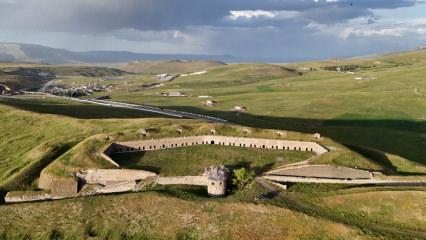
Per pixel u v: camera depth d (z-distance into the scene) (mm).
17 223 74375
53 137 129875
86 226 71562
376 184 77875
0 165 113062
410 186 73938
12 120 151125
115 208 74000
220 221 67875
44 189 84688
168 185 79812
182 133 104000
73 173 84312
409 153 136125
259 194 72750
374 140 151125
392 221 64875
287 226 64688
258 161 90562
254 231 65250
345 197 70125
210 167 81938
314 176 82062
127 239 68438
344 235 61156
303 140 99250
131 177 83125
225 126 107938
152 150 97375
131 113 189125
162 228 69000
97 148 92562
